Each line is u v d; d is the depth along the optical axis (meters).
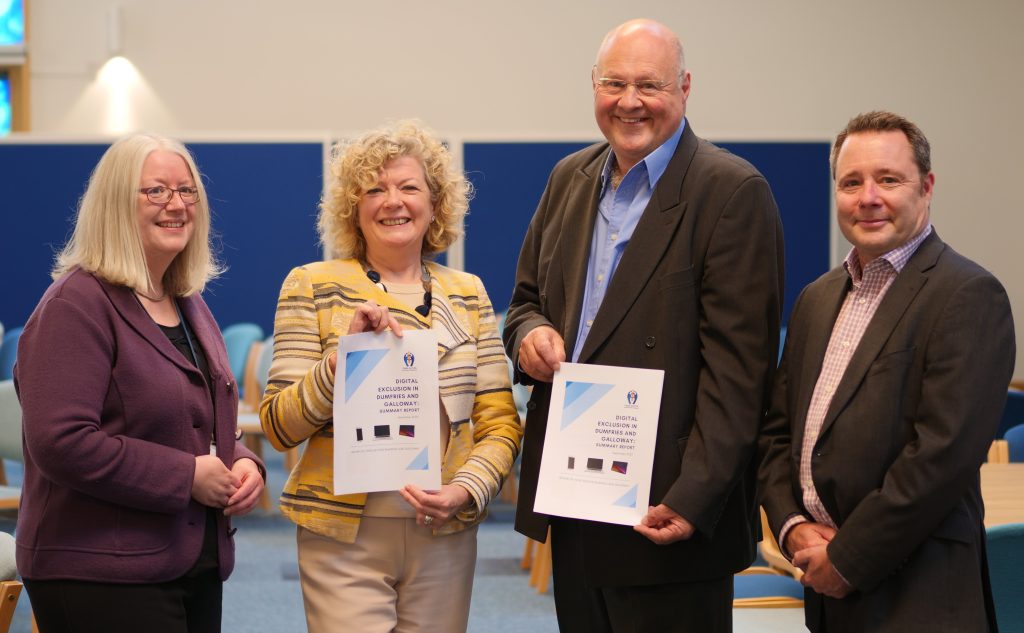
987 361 1.87
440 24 8.00
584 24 8.02
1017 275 8.19
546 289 2.38
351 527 2.17
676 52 2.25
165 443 2.03
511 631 4.03
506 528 5.77
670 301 2.18
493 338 2.37
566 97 8.05
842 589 1.94
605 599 2.28
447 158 2.34
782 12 8.07
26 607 4.19
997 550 2.17
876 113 2.04
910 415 1.92
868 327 1.99
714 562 2.20
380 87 8.00
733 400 2.11
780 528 2.06
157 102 7.93
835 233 7.53
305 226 7.39
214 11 7.93
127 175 2.01
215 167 7.36
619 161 2.33
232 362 6.59
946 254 1.97
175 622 2.05
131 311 2.03
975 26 8.09
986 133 8.14
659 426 2.16
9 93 7.87
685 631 2.21
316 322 2.23
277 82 7.96
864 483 1.94
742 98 8.09
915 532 1.86
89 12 7.89
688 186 2.22
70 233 7.30
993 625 1.95
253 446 6.17
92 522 1.96
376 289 2.25
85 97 7.91
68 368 1.92
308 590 2.21
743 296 2.14
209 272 2.23
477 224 7.41
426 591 2.23
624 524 2.14
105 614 1.96
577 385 2.19
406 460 2.14
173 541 2.02
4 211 7.28
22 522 2.03
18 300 7.29
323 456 2.20
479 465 2.23
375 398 2.14
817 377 2.07
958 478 1.84
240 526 5.65
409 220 2.25
